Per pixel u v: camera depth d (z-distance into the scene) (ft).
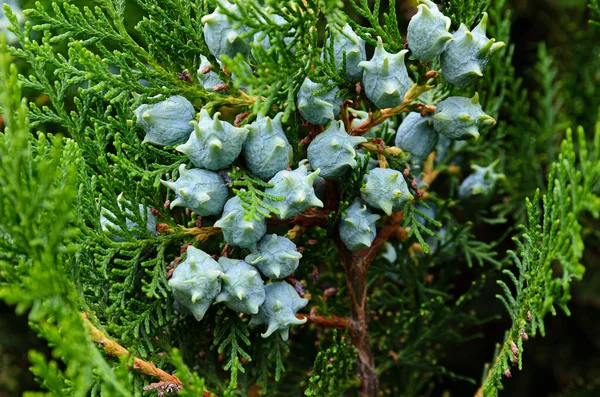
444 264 1.61
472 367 1.95
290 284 1.27
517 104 1.63
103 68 1.23
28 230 1.11
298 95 1.23
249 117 1.23
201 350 1.35
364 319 1.37
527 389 1.91
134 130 1.26
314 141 1.24
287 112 1.17
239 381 1.35
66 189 1.11
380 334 1.51
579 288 1.76
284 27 1.19
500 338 1.92
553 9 1.84
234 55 1.22
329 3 1.16
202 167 1.22
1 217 1.12
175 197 1.29
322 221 1.31
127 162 1.23
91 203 1.22
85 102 1.30
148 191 1.24
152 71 1.24
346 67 1.23
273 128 1.21
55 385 1.10
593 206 1.11
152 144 1.27
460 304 1.49
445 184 1.74
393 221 1.37
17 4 1.66
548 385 1.91
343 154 1.23
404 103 1.27
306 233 1.42
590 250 1.78
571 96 1.74
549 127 1.69
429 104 1.37
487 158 1.61
